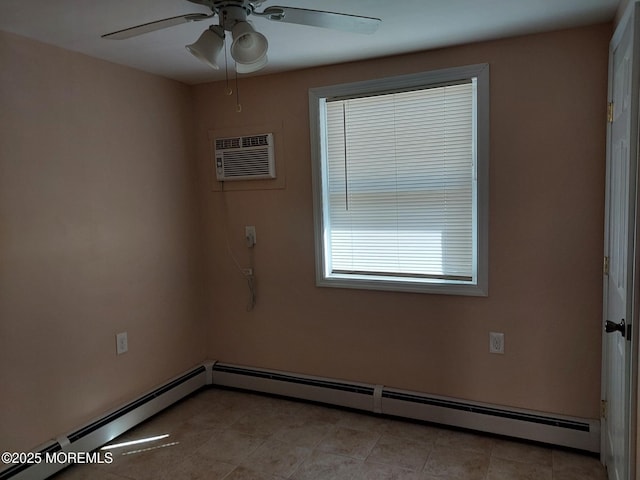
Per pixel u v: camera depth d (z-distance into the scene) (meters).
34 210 2.30
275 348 3.27
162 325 3.11
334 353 3.08
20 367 2.25
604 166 2.31
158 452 2.57
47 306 2.37
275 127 3.07
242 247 3.29
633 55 1.56
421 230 2.82
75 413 2.53
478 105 2.52
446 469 2.34
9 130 2.18
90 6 1.88
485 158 2.53
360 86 2.80
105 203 2.68
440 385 2.79
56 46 2.39
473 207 2.67
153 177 3.02
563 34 2.32
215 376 3.42
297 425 2.83
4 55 2.16
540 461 2.38
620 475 1.84
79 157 2.53
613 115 2.09
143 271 2.95
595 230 2.36
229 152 3.21
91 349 2.62
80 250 2.54
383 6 1.97
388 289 2.86
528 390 2.58
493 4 1.98
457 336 2.72
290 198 3.09
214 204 3.35
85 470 2.40
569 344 2.46
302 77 2.95
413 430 2.73
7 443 2.20
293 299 3.17
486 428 2.63
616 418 1.97
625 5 1.80
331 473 2.34
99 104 2.64
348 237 3.03
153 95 3.01
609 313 2.21
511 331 2.58
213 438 2.71
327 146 3.00
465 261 2.73
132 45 2.39
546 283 2.48
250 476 2.34
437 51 2.59
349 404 2.99
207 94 3.26
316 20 1.67
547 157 2.41
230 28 1.67
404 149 2.80
